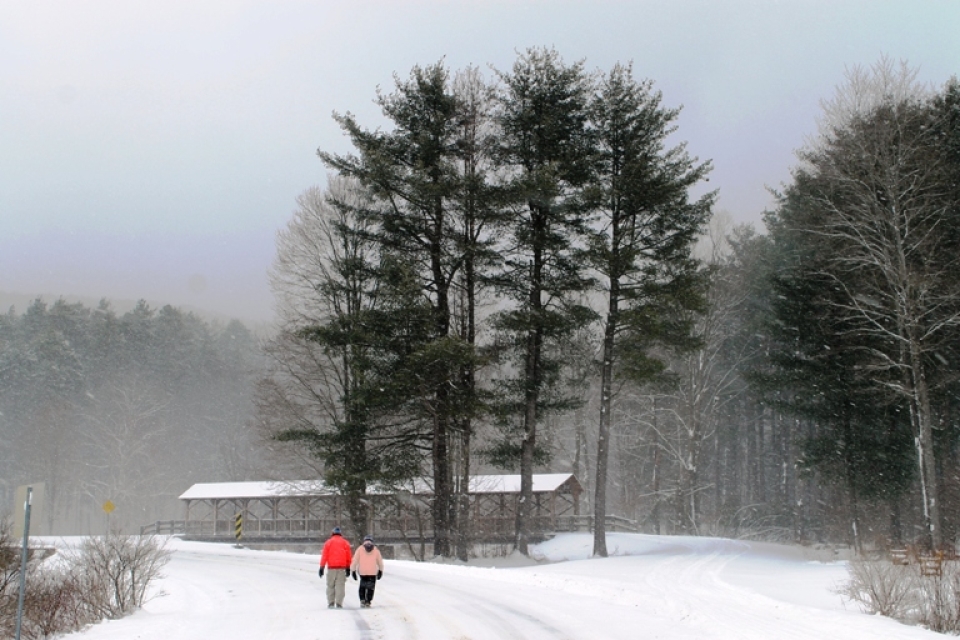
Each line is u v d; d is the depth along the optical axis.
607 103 32.31
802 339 35.22
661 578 21.92
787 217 38.88
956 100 31.84
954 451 36.47
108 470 83.31
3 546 15.56
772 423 55.25
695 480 46.03
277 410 38.84
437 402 30.84
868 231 29.94
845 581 20.38
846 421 35.12
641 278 31.81
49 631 13.40
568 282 31.56
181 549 39.25
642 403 52.12
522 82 31.77
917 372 27.52
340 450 32.06
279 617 14.63
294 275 36.56
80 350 93.94
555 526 43.56
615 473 67.62
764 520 53.34
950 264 28.75
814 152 32.72
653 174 31.41
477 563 30.75
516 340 31.83
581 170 31.20
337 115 31.86
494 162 31.94
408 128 32.41
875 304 30.50
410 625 13.00
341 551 16.12
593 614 14.16
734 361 51.41
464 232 31.39
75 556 19.69
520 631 12.20
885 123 28.84
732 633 12.05
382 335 30.34
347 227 31.98
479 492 40.19
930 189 29.36
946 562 21.00
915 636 11.98
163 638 12.23
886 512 37.59
